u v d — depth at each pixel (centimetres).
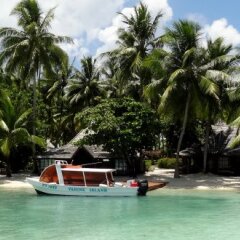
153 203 2894
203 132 5438
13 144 4306
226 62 4297
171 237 1889
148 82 4959
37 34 4788
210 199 3084
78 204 2825
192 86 4112
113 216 2400
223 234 1953
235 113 4338
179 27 4138
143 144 4338
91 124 4228
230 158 4819
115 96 6278
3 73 5106
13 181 4112
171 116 4494
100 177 3353
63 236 1898
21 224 2159
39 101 5547
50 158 4722
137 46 5044
